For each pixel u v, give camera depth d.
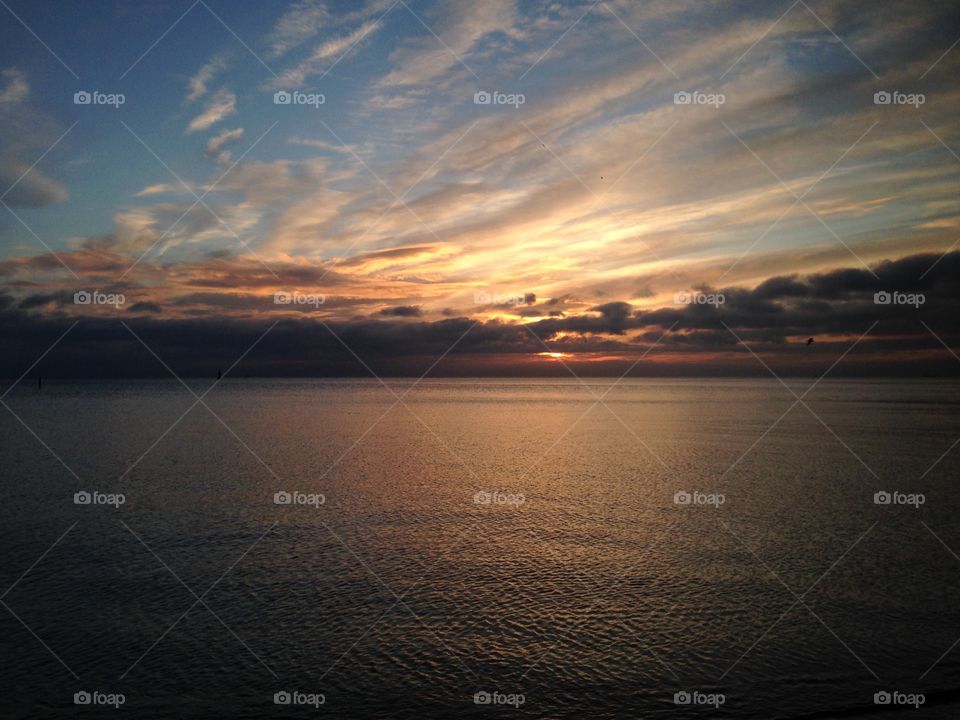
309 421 72.62
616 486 32.75
